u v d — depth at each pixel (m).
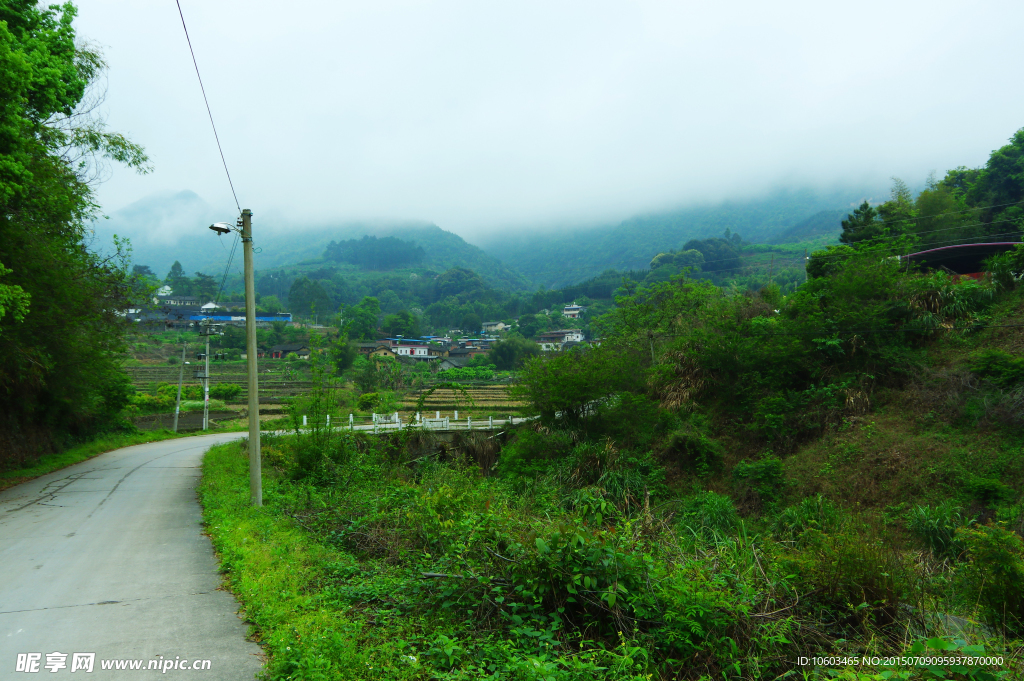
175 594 6.75
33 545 9.31
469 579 6.36
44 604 6.37
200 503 13.51
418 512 9.77
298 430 17.23
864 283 25.33
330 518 10.98
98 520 11.47
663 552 7.21
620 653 5.14
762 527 18.28
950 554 14.02
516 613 5.93
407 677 4.45
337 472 15.32
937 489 17.67
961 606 7.01
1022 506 15.38
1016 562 7.07
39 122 14.84
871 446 20.42
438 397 54.03
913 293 24.89
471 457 28.67
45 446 23.03
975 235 35.34
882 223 38.59
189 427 41.91
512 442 27.05
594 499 7.34
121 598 6.59
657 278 120.81
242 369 75.75
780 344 25.14
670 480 22.88
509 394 27.14
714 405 26.33
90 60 16.64
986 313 23.69
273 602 6.01
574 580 5.66
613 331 40.75
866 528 8.65
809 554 7.13
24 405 20.70
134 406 45.31
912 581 6.85
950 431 19.72
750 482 21.30
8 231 13.84
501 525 7.23
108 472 19.42
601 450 23.22
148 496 14.51
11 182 12.29
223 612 6.14
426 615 5.99
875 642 5.75
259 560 7.60
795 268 105.69
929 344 23.91
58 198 14.49
